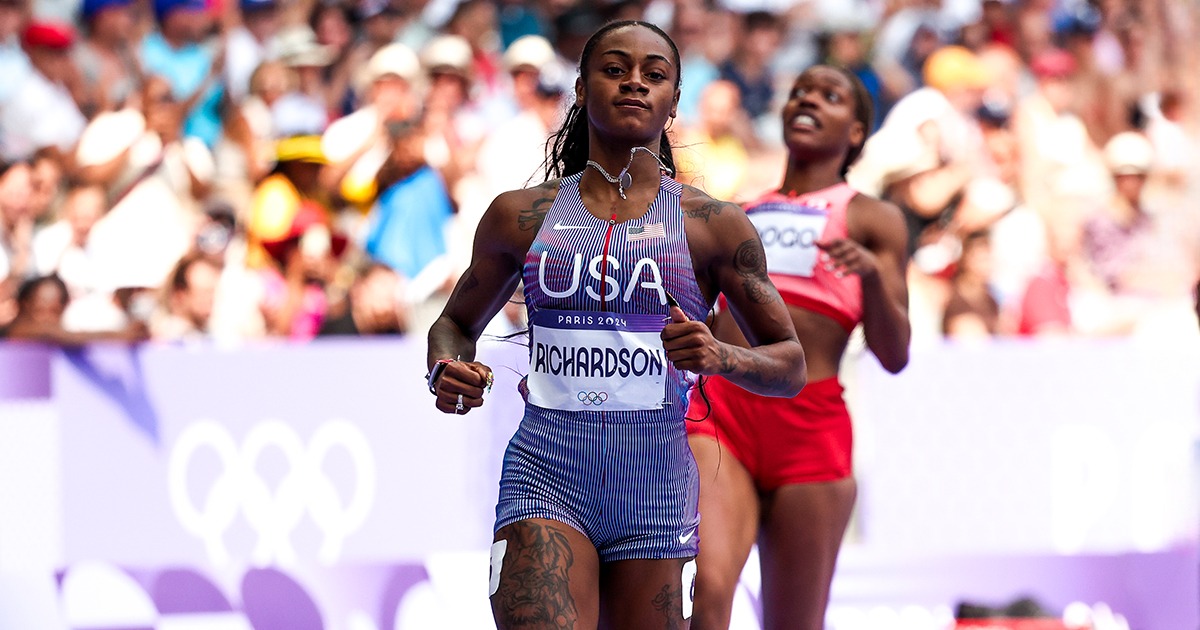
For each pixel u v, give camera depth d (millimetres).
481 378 5957
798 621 8938
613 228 6273
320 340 12797
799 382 6453
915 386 13234
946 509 13203
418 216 16094
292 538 12164
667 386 6324
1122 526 13492
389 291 15023
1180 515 13562
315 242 15555
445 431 12516
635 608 6363
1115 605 13328
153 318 15109
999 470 13328
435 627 12344
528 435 6375
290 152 16031
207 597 11938
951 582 13109
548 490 6270
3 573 11547
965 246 17047
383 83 17062
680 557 6449
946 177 18234
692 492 6578
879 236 9289
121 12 18078
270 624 12031
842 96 9508
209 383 12086
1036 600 13109
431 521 12422
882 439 13117
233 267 15516
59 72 17391
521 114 18234
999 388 13391
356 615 12203
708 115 18531
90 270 15508
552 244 6293
